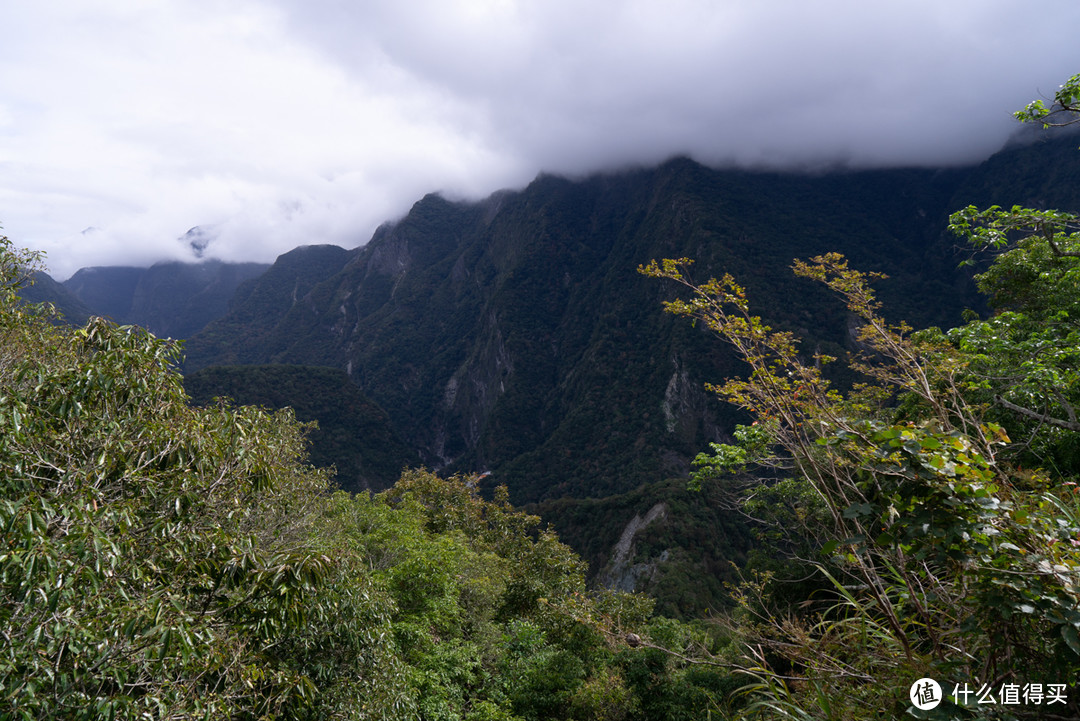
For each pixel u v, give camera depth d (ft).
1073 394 29.30
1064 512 7.38
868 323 13.83
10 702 10.75
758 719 9.76
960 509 6.74
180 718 13.05
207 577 15.20
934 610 8.20
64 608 11.76
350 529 48.39
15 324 18.75
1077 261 34.01
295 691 16.80
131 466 15.12
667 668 35.29
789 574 30.68
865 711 8.20
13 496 12.43
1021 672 6.73
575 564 51.47
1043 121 20.98
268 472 18.79
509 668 39.75
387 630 22.91
